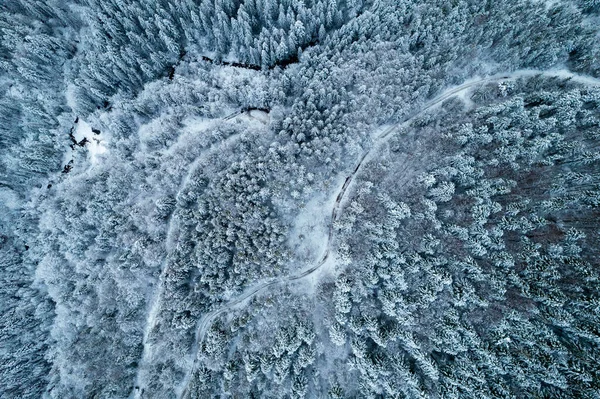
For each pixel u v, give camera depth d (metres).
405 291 45.66
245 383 46.31
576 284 40.12
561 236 43.22
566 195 43.94
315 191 53.91
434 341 42.59
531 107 51.91
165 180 57.31
